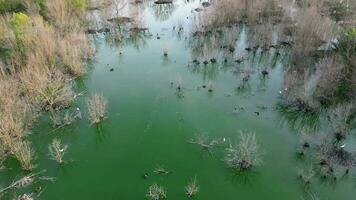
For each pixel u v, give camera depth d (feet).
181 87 86.38
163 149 68.18
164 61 98.27
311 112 77.66
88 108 75.15
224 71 93.86
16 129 68.08
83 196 58.34
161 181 60.90
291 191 59.11
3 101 73.05
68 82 87.71
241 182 61.05
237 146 66.95
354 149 67.21
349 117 75.66
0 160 64.49
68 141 70.69
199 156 66.28
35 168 63.98
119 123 74.90
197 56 99.86
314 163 63.98
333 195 58.59
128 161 65.51
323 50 97.66
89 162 65.41
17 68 87.35
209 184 60.54
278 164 64.13
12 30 96.17
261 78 91.15
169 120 75.61
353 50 86.43
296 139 70.44
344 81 84.12
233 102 81.30
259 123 74.74
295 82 83.51
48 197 58.13
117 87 86.63
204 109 78.89
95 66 96.12
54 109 78.13
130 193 58.70
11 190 59.36
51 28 99.60
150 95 83.61
